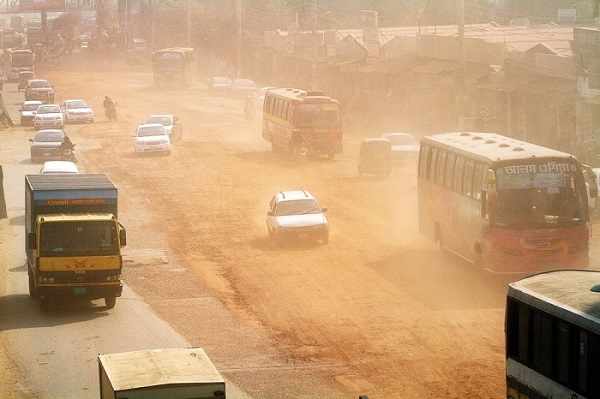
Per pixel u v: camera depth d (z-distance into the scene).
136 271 70.38
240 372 47.19
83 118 167.38
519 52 123.62
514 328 36.28
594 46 98.81
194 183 108.31
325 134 121.31
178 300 61.97
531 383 34.97
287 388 44.66
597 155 101.31
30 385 45.59
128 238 82.00
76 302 61.84
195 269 70.69
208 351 50.91
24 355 50.31
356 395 43.50
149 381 30.59
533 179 59.88
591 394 31.19
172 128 141.00
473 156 63.88
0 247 78.38
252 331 54.50
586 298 33.53
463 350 49.44
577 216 59.94
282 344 51.88
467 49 136.25
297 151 120.31
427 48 151.00
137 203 97.62
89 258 57.69
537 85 116.31
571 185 60.06
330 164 120.81
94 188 60.88
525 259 59.31
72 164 95.12
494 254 59.97
